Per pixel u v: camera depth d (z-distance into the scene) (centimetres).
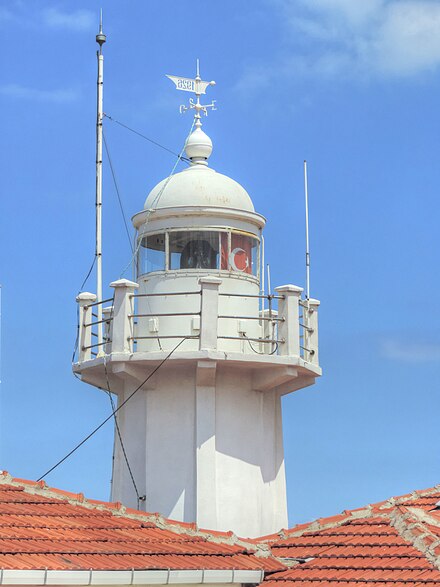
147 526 2620
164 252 3138
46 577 2194
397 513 2638
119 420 3169
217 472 3059
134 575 2305
